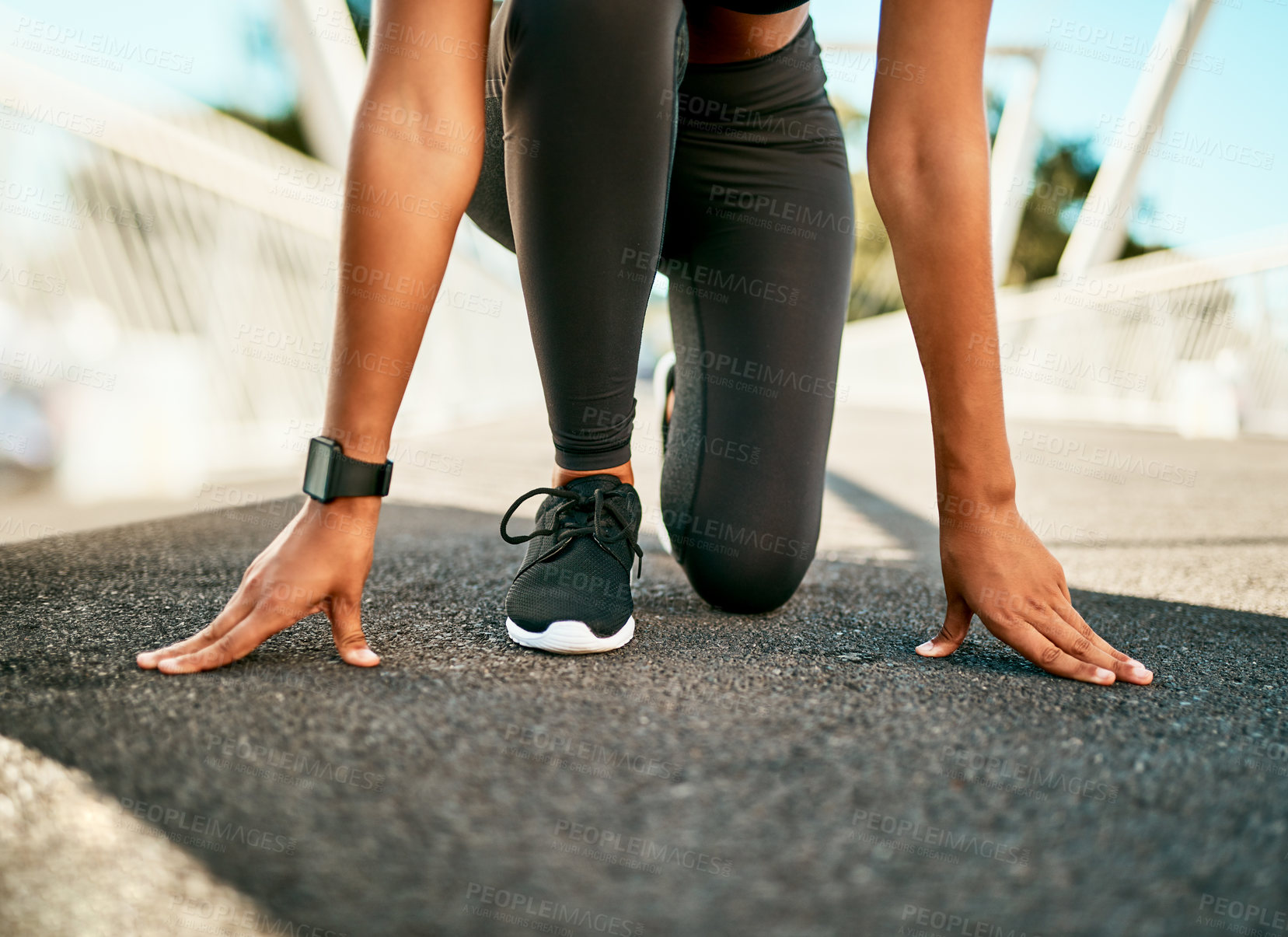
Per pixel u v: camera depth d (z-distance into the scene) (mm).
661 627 1179
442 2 882
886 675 942
